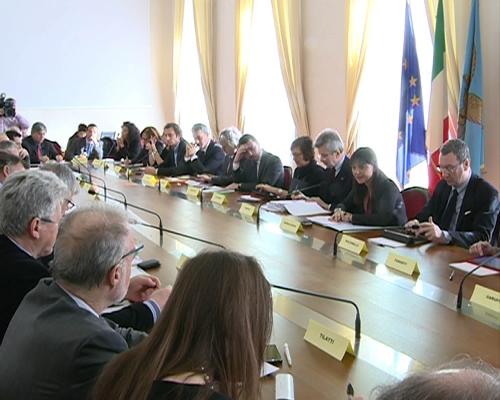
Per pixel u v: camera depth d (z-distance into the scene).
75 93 8.23
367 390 1.21
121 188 4.18
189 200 3.63
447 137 3.97
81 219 1.27
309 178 3.78
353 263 2.19
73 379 1.05
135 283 1.73
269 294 0.95
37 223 1.70
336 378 1.27
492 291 1.71
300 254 2.32
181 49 8.48
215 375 0.85
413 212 3.34
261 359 0.92
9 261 1.64
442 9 3.90
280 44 5.77
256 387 0.89
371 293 1.84
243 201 3.54
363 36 4.79
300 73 5.67
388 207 2.86
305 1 5.55
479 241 2.41
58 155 6.78
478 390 0.47
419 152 4.29
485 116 3.84
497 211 2.65
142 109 8.72
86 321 1.14
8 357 1.14
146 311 1.60
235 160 4.27
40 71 7.97
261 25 6.46
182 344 0.87
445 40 3.93
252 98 6.69
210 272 0.91
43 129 6.58
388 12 4.77
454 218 2.80
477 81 3.73
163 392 0.82
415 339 1.48
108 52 8.37
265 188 3.78
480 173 3.75
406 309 1.69
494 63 3.75
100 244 1.22
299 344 1.45
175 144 5.34
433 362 1.34
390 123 4.85
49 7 7.91
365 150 3.01
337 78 5.24
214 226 2.85
